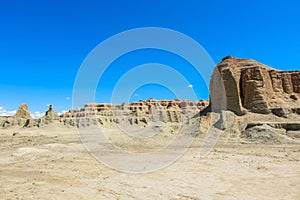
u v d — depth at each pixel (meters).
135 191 18.62
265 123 49.38
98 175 23.91
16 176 23.73
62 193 18.22
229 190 18.70
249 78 60.31
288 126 48.03
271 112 55.97
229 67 62.22
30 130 98.56
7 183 21.17
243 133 49.47
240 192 18.19
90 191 18.70
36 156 35.88
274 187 19.31
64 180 22.05
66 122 106.50
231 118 55.03
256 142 44.59
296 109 55.16
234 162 29.38
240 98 60.28
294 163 28.12
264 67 65.62
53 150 41.88
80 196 17.53
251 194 17.70
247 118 54.75
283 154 34.06
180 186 19.88
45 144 51.09
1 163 30.64
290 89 64.88
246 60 70.56
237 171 24.78
